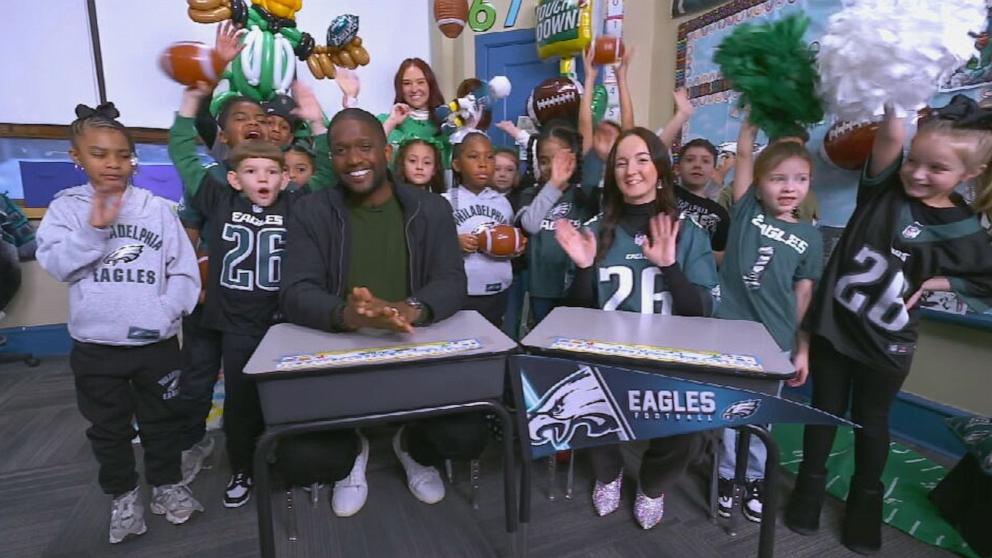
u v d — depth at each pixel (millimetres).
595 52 2066
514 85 2920
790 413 857
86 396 1242
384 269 1231
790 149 1312
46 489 1565
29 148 2619
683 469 1238
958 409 1754
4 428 1971
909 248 1167
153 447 1361
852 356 1255
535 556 1262
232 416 1421
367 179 1151
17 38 2498
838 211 1983
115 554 1283
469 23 2500
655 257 1185
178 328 1339
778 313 1351
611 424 900
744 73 1312
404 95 2273
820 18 2000
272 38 1854
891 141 1164
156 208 1279
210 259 1385
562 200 1770
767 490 961
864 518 1294
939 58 1002
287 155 1694
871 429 1274
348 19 2174
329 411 854
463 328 1048
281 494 1516
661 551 1284
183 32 2725
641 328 1077
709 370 872
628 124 1995
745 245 1393
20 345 2742
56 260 1131
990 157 1108
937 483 1568
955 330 1749
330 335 1004
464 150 1778
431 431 1179
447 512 1427
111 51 2623
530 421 915
